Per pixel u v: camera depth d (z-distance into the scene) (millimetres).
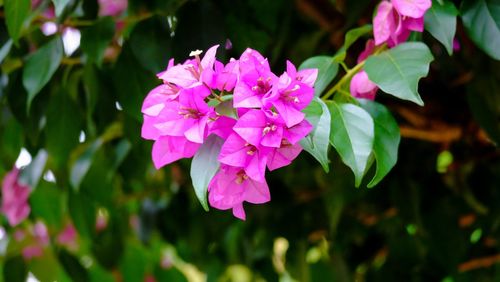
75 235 1236
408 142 904
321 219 1022
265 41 736
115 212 970
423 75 567
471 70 823
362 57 646
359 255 1061
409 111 866
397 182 895
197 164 508
